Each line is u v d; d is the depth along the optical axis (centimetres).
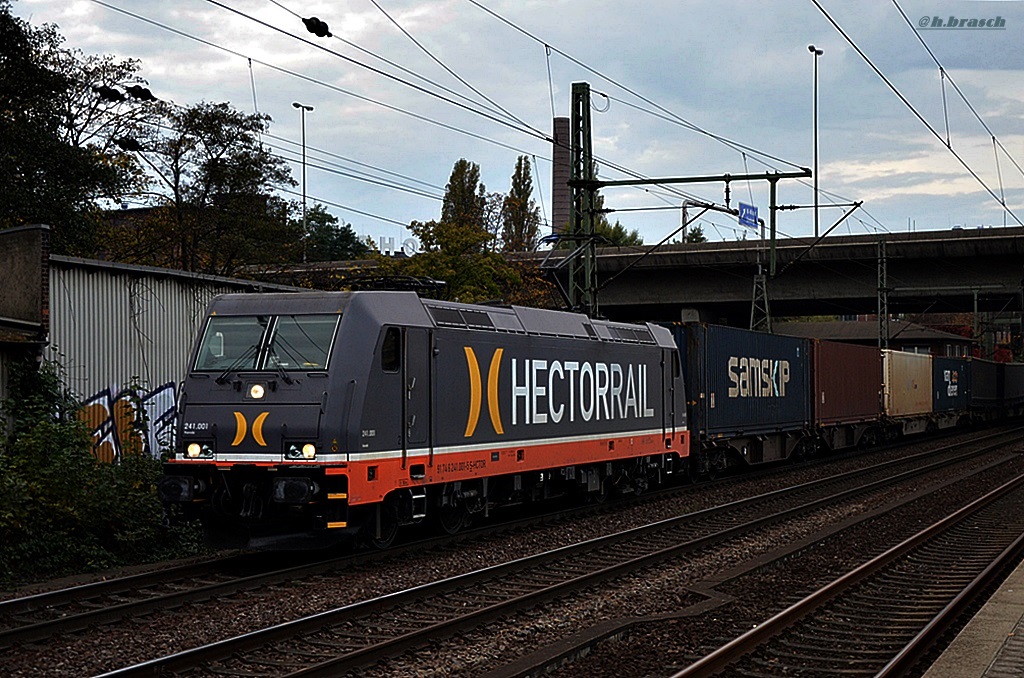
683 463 2525
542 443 1845
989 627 953
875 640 1034
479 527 1816
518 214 7094
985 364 5866
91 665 925
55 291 1750
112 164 3400
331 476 1369
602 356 2066
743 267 4925
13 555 1322
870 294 4922
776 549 1605
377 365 1438
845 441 3762
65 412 1689
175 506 1460
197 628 1059
